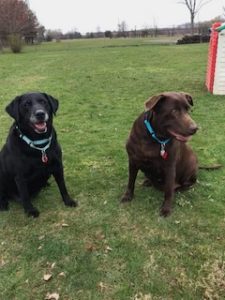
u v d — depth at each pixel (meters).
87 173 1.81
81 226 1.40
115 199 1.57
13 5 15.38
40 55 8.99
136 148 1.42
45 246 1.30
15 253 1.28
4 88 4.16
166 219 1.42
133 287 1.11
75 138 2.30
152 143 1.38
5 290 1.12
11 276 1.17
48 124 1.40
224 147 2.07
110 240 1.32
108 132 2.39
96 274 1.16
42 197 1.61
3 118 2.78
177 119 1.30
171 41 12.94
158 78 4.41
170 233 1.34
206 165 1.82
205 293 1.08
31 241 1.33
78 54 8.58
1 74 5.38
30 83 4.45
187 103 1.33
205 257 1.22
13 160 1.41
